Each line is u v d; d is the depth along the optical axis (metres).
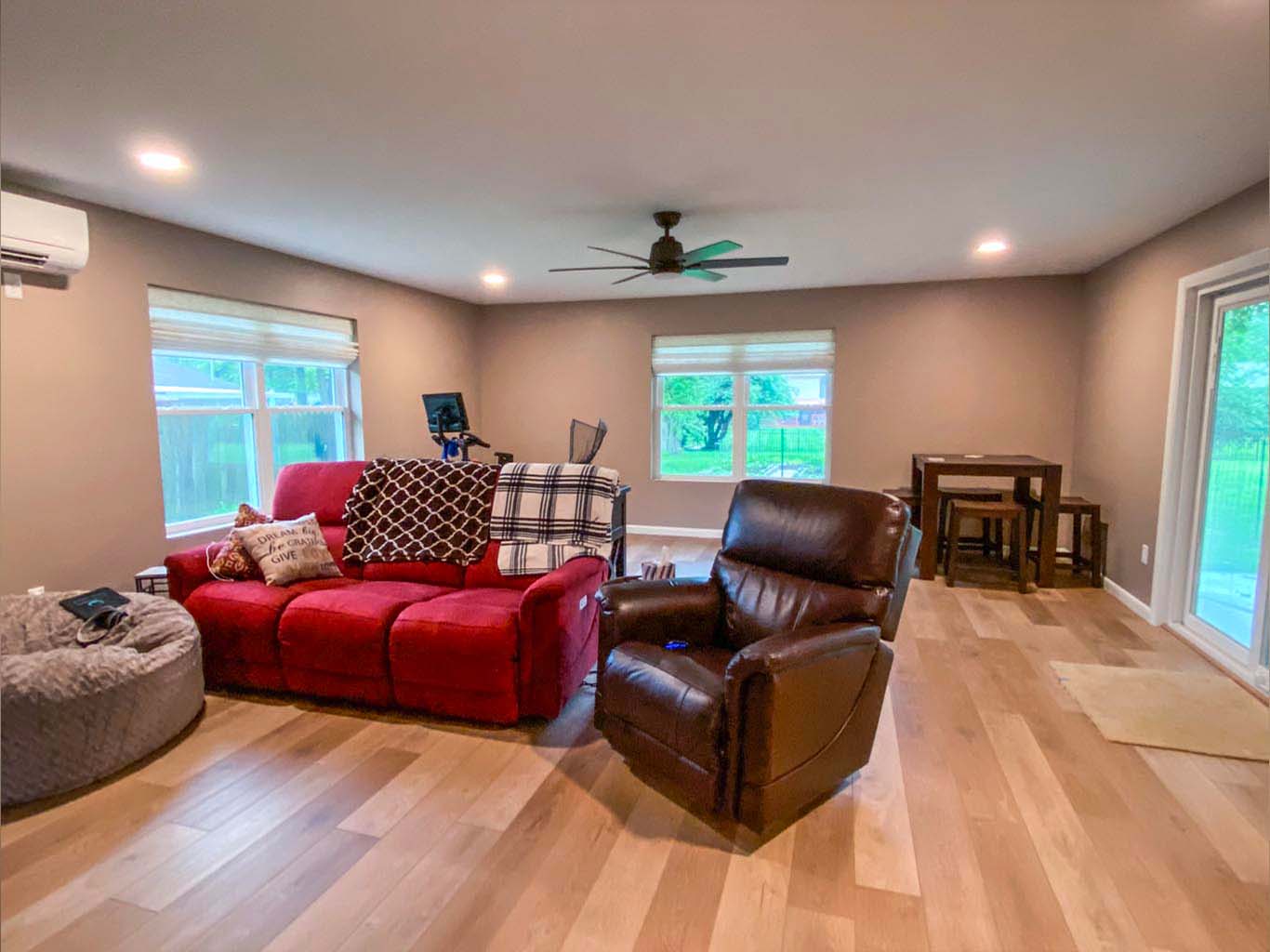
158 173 2.85
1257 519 3.11
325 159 2.70
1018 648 3.44
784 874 1.80
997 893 1.72
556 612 2.54
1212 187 3.04
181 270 3.71
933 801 2.13
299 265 4.50
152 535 3.62
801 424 6.01
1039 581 4.53
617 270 4.84
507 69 1.98
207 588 2.95
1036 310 5.23
